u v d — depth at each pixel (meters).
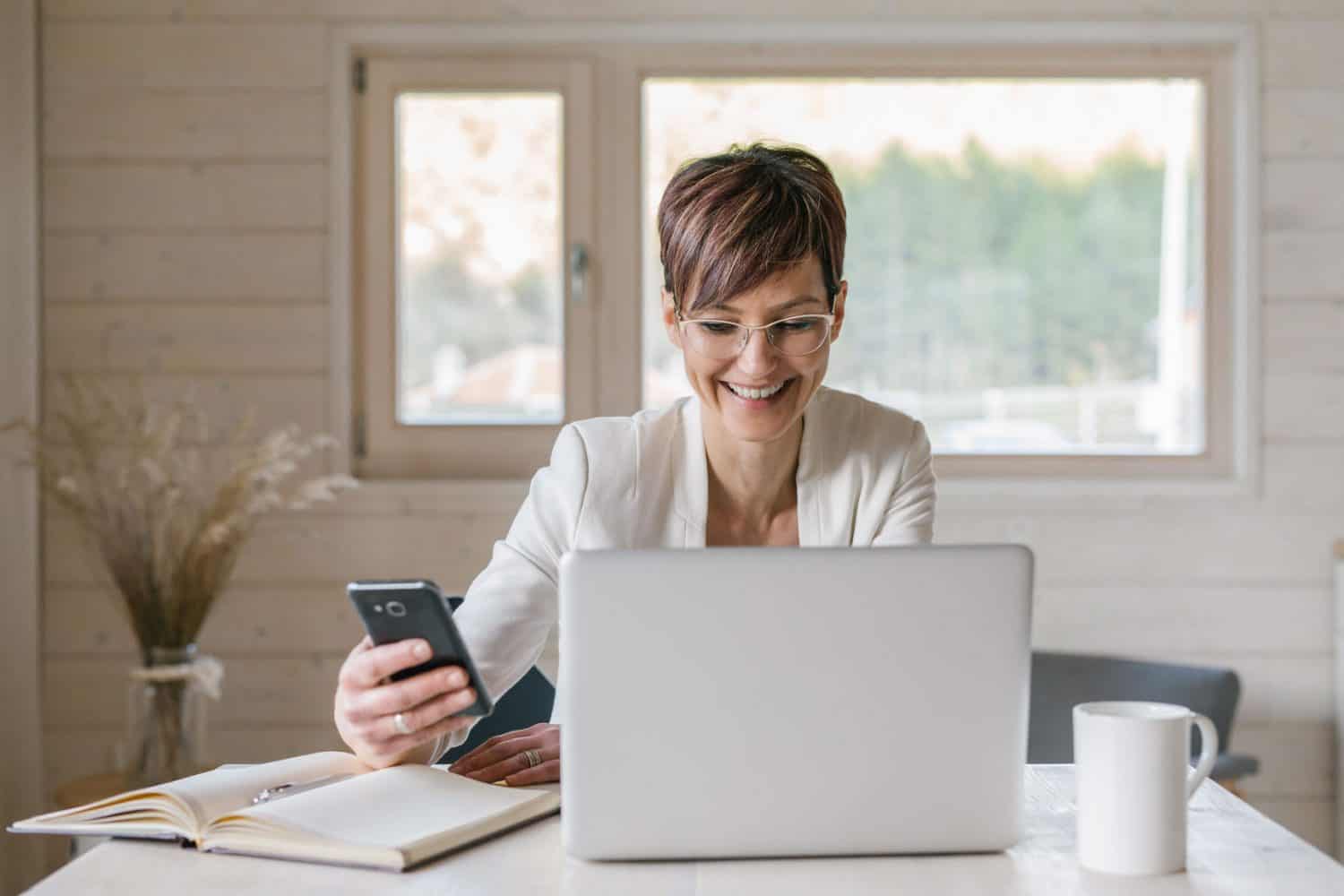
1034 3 3.25
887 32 3.25
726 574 1.14
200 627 2.83
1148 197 3.35
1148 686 2.87
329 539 3.26
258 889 1.08
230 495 2.85
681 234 1.55
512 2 3.27
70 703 3.25
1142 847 1.12
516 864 1.15
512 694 2.01
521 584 1.63
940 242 3.36
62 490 2.98
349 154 3.29
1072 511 3.26
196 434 3.27
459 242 3.36
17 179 3.22
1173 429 3.36
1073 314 3.36
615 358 3.33
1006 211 3.36
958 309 3.37
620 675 1.14
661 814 1.15
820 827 1.16
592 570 1.14
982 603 1.17
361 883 1.09
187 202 3.28
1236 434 3.30
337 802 1.22
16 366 3.22
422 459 3.34
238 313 3.28
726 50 3.31
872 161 3.35
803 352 1.55
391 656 1.27
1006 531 3.25
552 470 1.71
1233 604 3.27
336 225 3.28
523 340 3.37
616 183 3.33
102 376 3.28
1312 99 3.28
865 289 3.36
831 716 1.16
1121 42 3.28
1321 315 3.28
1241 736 3.26
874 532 1.74
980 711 1.17
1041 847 1.21
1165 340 3.36
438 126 3.35
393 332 3.34
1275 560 3.27
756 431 1.59
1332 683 3.26
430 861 1.15
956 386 3.36
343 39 3.27
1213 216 3.34
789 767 1.16
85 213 3.28
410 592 1.23
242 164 3.28
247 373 3.28
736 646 1.15
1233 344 3.32
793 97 3.35
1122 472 3.33
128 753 2.77
